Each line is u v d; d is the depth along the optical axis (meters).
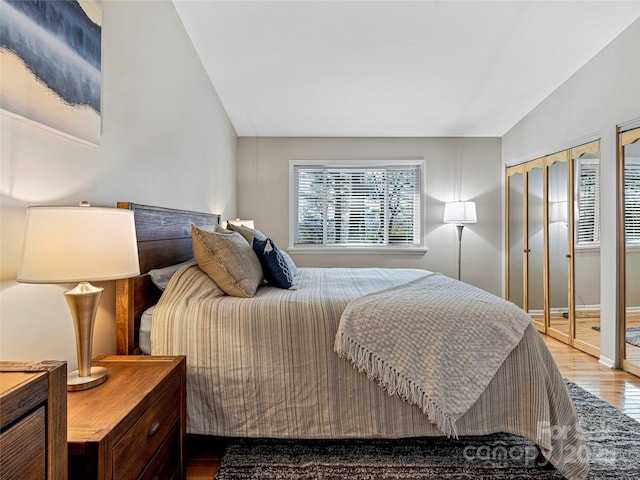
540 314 3.87
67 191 1.42
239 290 1.84
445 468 1.64
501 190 4.57
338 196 4.60
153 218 1.98
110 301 1.72
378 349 1.58
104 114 1.65
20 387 0.61
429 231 4.56
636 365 2.70
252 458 1.69
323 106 3.85
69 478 0.89
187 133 2.73
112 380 1.25
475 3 2.45
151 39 2.12
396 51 2.95
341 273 2.97
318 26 2.66
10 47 1.11
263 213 4.54
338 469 1.62
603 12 2.53
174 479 1.38
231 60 3.05
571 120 3.32
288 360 1.63
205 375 1.63
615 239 2.83
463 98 3.70
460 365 1.57
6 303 1.16
